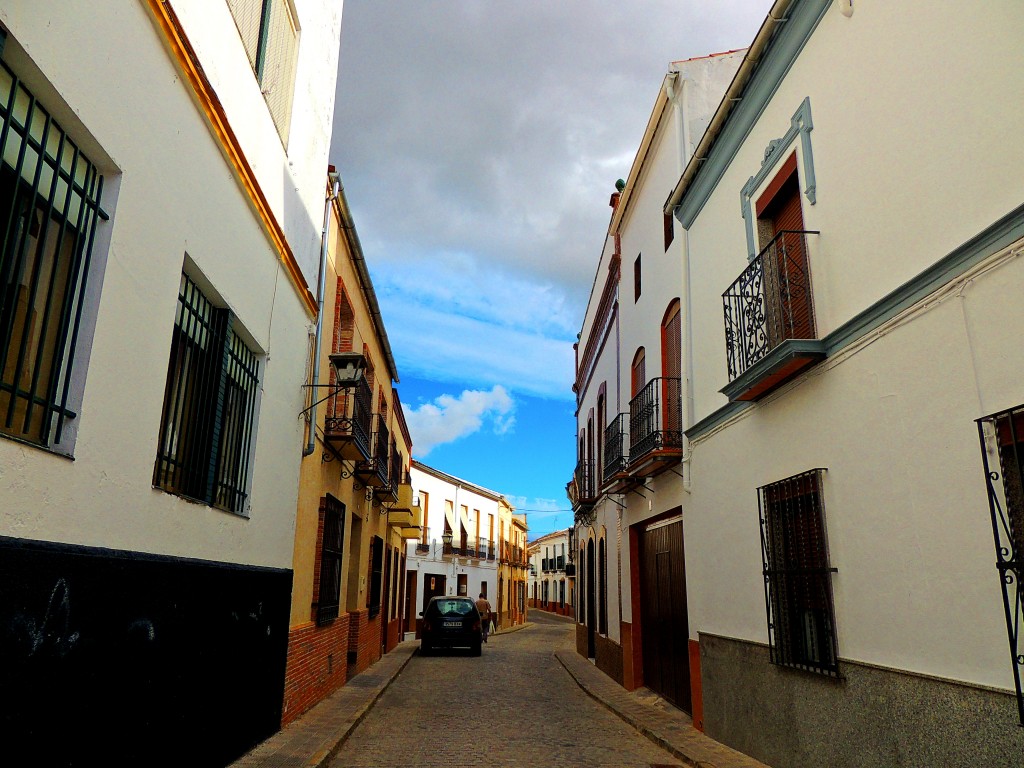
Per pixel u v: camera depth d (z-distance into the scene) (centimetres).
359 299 1274
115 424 412
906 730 475
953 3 459
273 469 752
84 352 380
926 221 480
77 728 367
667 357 1126
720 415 827
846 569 558
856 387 554
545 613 6994
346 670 1222
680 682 1020
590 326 1977
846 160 586
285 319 792
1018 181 400
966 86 445
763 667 691
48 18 331
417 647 2192
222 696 585
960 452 436
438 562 3538
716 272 881
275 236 733
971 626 420
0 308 319
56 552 346
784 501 667
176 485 528
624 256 1470
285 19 770
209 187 554
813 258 634
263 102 693
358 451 1082
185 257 513
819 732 584
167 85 470
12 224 329
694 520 928
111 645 402
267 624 714
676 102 1103
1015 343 396
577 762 718
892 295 503
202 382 570
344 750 737
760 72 742
